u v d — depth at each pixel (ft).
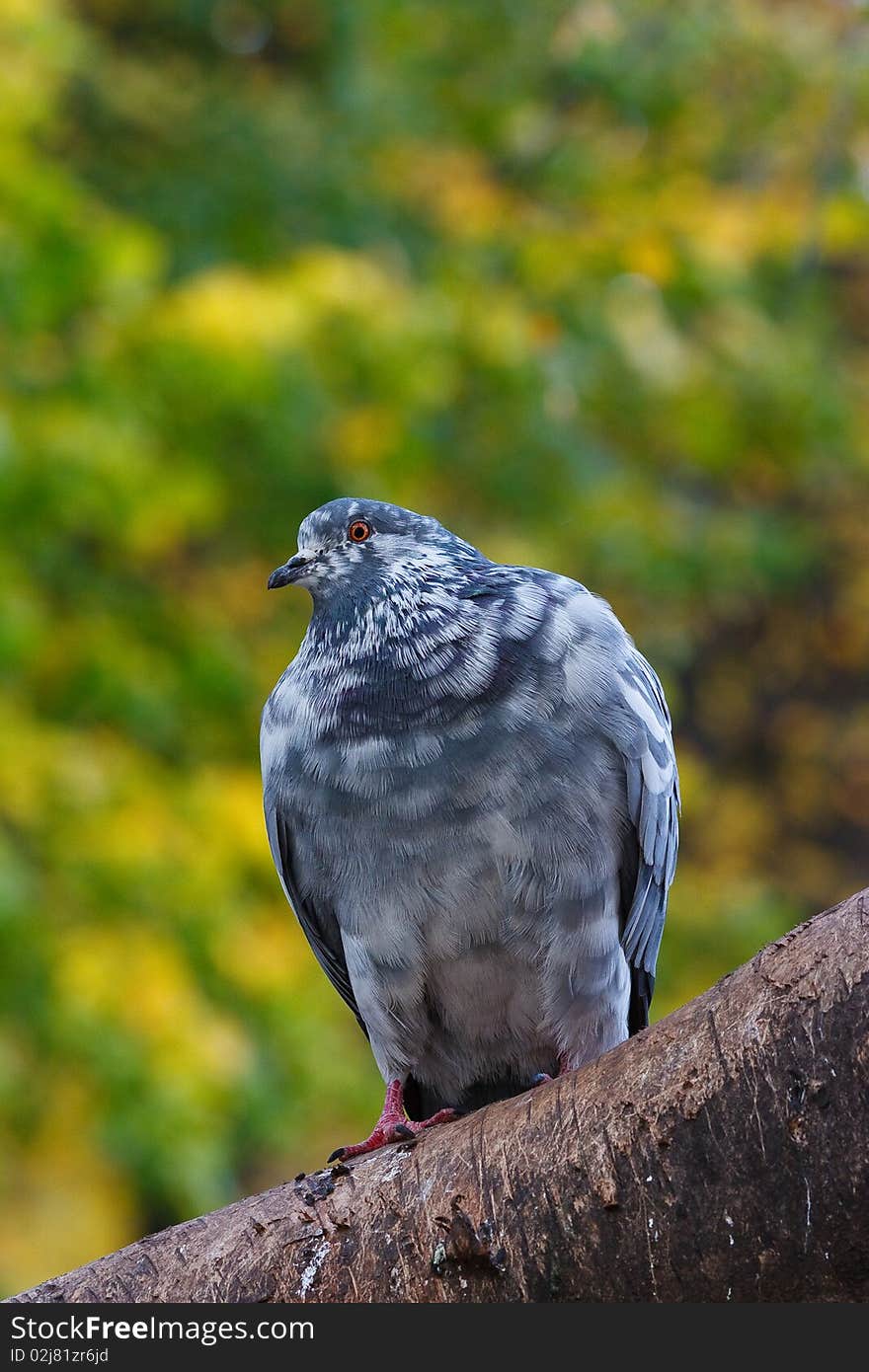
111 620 39.17
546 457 45.39
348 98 47.62
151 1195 43.55
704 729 73.00
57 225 34.88
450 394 41.65
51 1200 35.45
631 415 47.44
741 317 46.73
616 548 47.34
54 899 34.55
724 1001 13.02
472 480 46.01
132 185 47.03
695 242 44.73
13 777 33.32
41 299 35.06
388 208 47.67
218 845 36.52
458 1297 13.75
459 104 46.73
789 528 56.34
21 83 36.27
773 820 71.61
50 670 37.60
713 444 47.85
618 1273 13.19
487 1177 13.78
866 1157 12.21
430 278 44.96
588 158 45.16
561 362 43.68
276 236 46.65
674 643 56.75
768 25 41.88
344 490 40.81
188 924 35.24
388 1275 14.02
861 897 12.75
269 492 41.75
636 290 45.88
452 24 45.27
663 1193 12.96
